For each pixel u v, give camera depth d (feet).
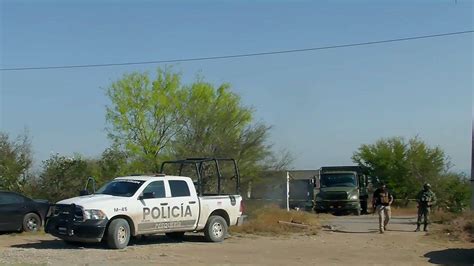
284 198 115.85
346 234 76.13
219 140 105.29
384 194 79.05
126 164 120.67
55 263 48.14
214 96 117.29
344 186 128.16
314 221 88.12
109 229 57.47
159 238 68.69
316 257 54.19
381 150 165.48
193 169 96.17
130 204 59.16
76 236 57.00
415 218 112.06
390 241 68.13
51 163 103.30
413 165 158.30
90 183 94.12
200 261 50.44
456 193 139.54
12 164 101.76
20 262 48.34
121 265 47.47
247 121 113.29
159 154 121.39
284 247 61.57
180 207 62.85
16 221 72.54
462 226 75.00
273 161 111.65
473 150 60.54
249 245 63.10
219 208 66.69
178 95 121.70
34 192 100.48
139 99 124.57
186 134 108.17
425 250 60.03
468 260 53.31
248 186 105.91
